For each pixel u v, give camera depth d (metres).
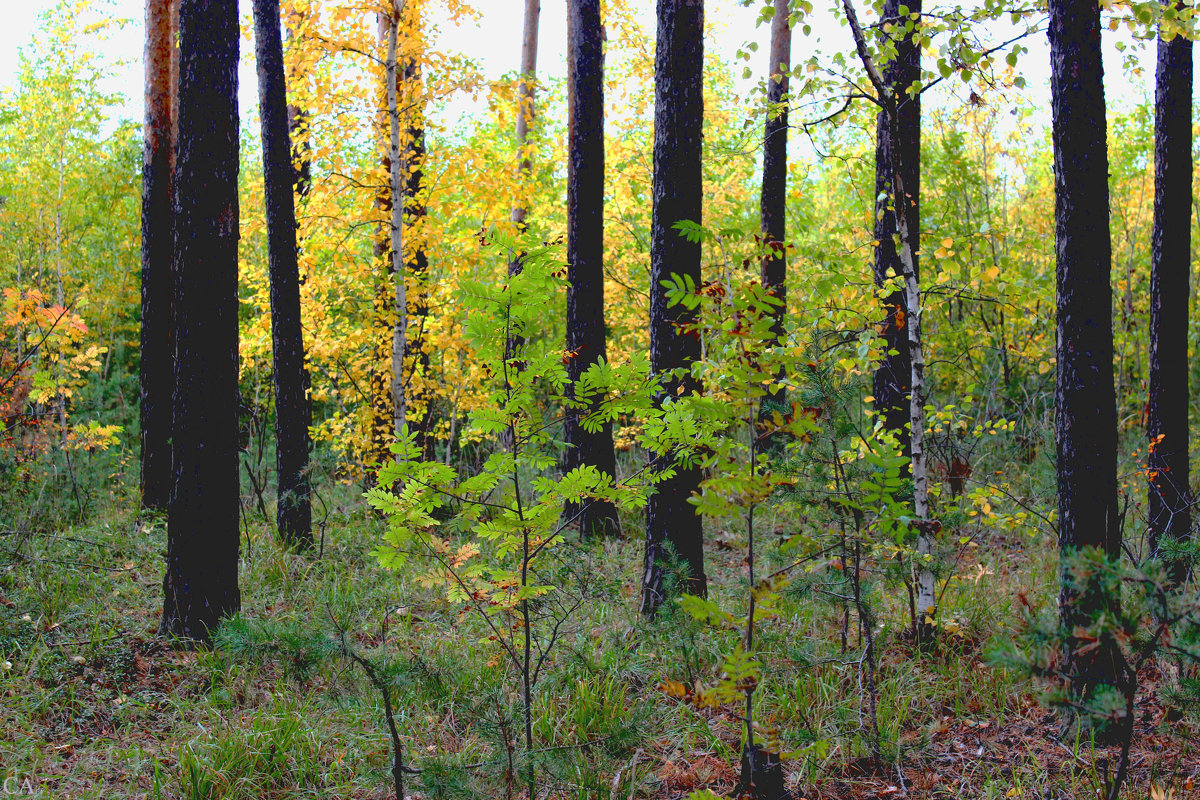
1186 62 6.97
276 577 7.39
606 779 4.14
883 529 3.94
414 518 3.58
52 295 19.47
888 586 5.18
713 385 5.09
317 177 10.90
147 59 9.95
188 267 5.84
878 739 4.29
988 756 4.36
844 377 5.45
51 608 6.18
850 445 5.57
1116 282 14.94
